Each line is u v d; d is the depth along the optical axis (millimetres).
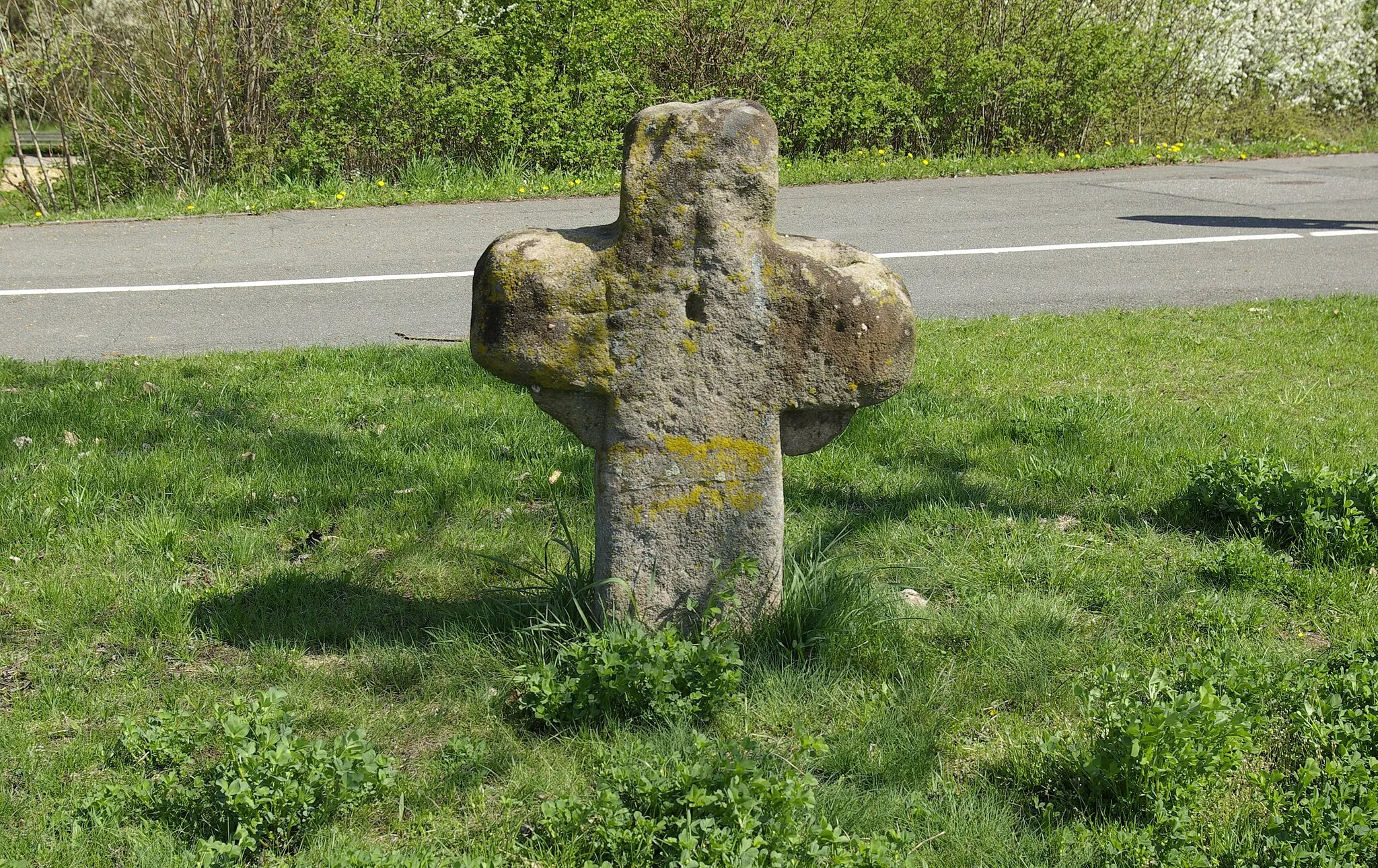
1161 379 6918
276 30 13258
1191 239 10930
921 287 9422
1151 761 3127
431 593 4453
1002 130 15586
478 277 3617
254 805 2947
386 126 13453
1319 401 6445
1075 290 9258
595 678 3557
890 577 4578
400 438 5910
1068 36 15359
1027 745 3463
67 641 4000
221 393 6523
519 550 4781
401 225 11781
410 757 3475
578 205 12719
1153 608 4297
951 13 15297
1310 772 3094
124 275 9859
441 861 2893
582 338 3604
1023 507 5223
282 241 11141
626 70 14031
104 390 6473
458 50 13508
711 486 3779
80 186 13789
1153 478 5434
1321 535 4703
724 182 3553
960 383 6875
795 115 14750
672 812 3000
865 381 3734
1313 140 16828
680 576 3848
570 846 2988
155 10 13047
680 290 3605
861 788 3346
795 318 3662
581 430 3785
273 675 3850
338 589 4438
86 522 4863
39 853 2953
